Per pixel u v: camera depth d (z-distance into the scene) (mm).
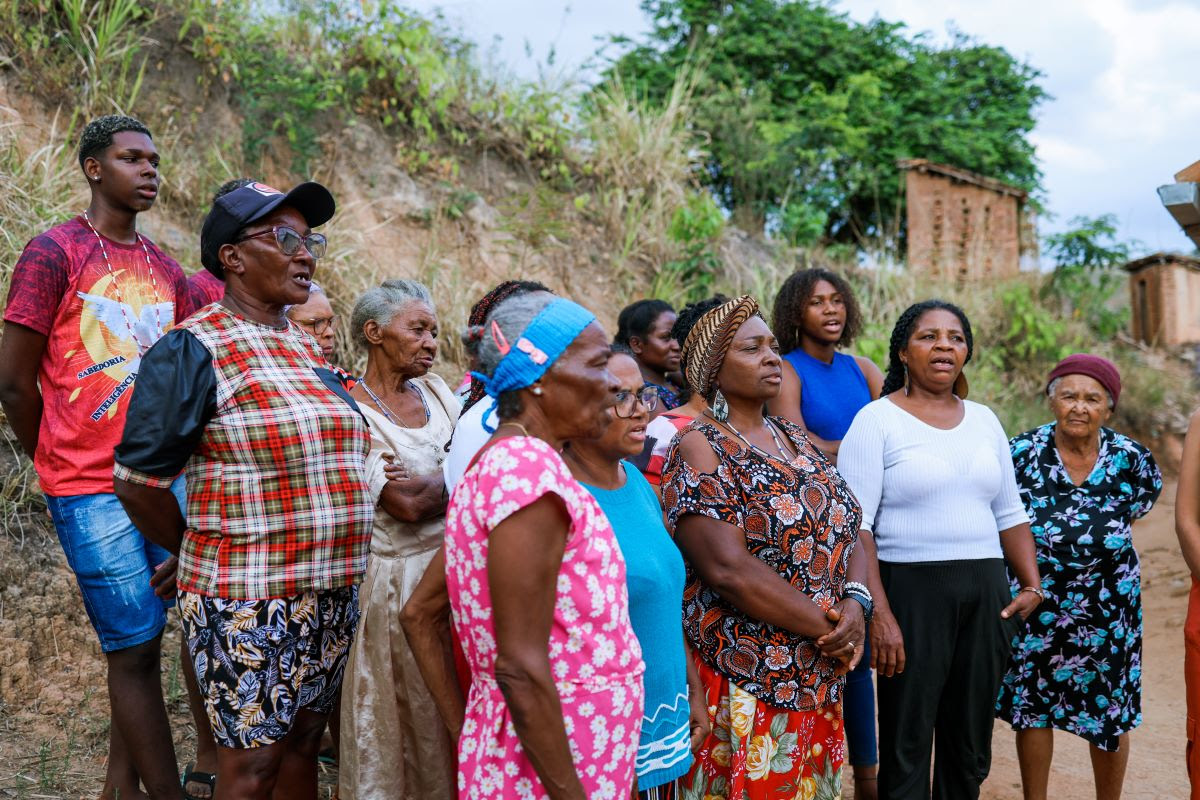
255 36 7031
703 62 12977
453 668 2455
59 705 3850
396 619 3033
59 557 4336
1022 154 15047
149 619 3180
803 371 4258
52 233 3172
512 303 2215
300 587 2562
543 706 1945
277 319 2770
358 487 2688
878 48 14766
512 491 1964
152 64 6586
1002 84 16016
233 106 6875
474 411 2936
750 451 3027
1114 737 3783
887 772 3445
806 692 2963
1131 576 3820
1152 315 14125
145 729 3135
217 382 2518
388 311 3246
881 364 9000
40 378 3168
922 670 3379
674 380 4562
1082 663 3811
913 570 3408
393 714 3018
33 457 3232
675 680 2545
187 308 3527
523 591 1951
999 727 5172
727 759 2986
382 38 7629
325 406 2652
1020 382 11219
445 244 7441
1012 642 3857
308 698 2668
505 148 8516
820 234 11250
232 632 2506
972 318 11203
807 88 13477
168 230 5906
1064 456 3943
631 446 2459
